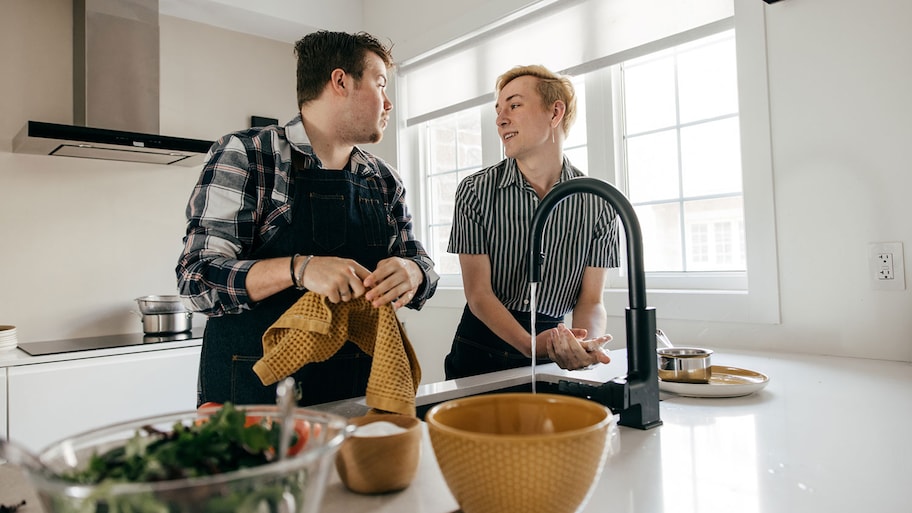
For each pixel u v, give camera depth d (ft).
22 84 8.24
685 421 2.72
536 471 1.36
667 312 6.11
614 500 1.79
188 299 3.64
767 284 5.37
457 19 8.66
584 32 7.18
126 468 1.28
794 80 5.19
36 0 8.36
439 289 9.02
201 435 1.37
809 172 5.11
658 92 6.77
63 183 8.54
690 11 6.12
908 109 4.56
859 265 4.83
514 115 4.86
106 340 8.18
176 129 9.56
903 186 4.58
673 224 6.67
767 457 2.17
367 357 4.12
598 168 7.18
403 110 9.99
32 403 6.84
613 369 3.96
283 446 1.18
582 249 5.00
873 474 1.96
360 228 4.31
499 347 5.17
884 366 4.25
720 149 6.25
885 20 4.67
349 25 10.50
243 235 3.80
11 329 7.47
